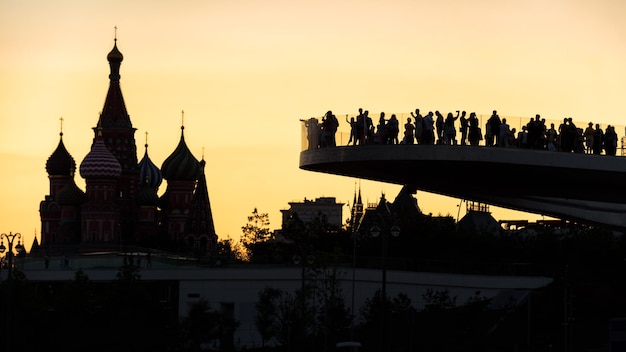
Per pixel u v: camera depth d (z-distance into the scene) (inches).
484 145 7829.7
